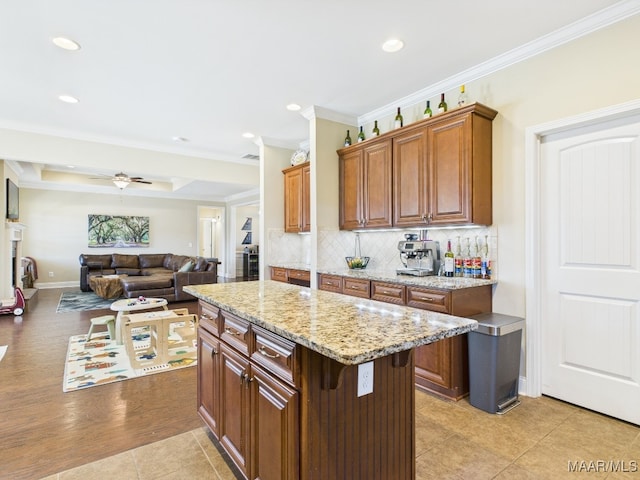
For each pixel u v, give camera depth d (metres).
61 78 3.08
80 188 8.48
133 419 2.26
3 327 4.47
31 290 7.25
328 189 3.90
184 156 5.50
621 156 2.22
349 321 1.40
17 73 2.99
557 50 2.44
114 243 8.96
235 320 1.70
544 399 2.54
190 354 3.50
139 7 2.13
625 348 2.21
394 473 1.48
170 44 2.54
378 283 3.05
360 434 1.36
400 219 3.24
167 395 2.61
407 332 1.24
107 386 2.75
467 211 2.69
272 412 1.36
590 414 2.32
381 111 3.80
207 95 3.45
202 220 11.93
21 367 3.11
